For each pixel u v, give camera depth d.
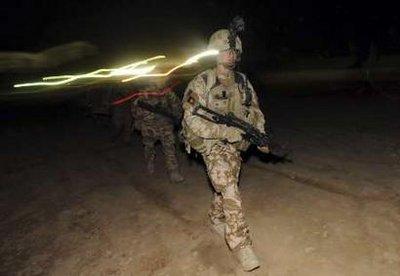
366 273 3.34
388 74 12.21
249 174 5.52
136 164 6.36
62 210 5.00
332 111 8.49
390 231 3.85
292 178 5.24
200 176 5.66
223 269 3.58
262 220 4.29
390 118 7.49
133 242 4.16
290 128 7.49
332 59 17.62
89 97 8.65
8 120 9.80
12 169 6.48
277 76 14.41
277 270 3.49
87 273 3.75
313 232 3.97
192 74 14.52
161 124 5.42
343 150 6.05
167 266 3.72
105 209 4.93
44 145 7.64
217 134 3.42
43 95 12.75
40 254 4.12
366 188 4.72
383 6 10.53
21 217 4.91
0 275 3.84
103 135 8.08
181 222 4.45
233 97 3.46
